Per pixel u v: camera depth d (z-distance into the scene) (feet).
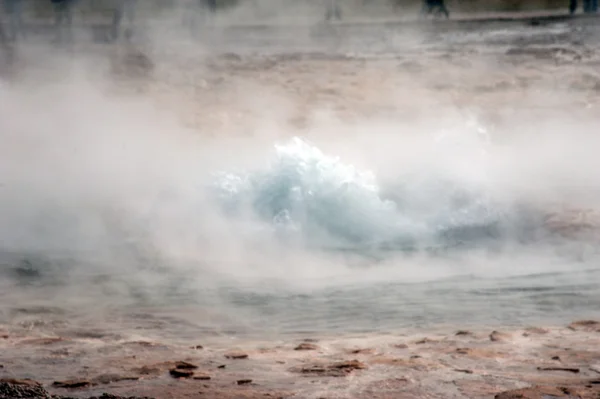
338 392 34.94
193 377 37.27
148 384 36.50
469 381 35.96
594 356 38.96
